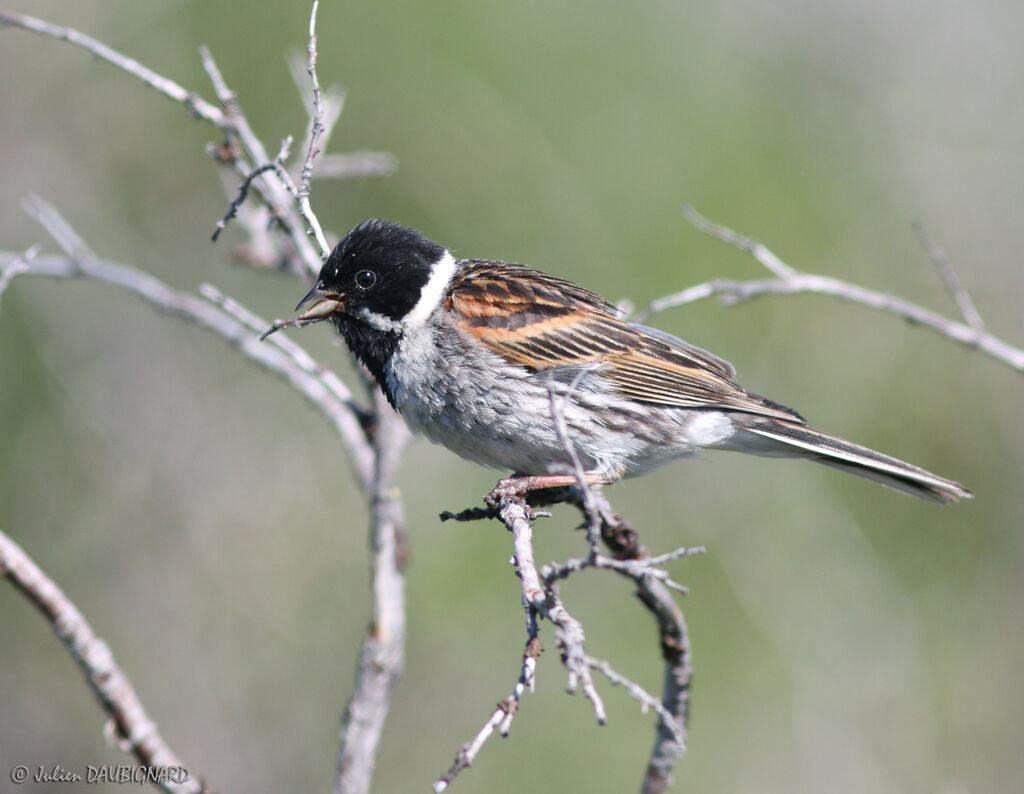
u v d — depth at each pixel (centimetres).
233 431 1305
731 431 787
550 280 802
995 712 1281
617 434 766
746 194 1350
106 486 1277
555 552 1235
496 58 1327
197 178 1344
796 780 1182
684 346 817
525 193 1333
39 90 1303
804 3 1511
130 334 1305
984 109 1538
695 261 1323
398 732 1188
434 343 752
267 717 1227
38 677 1227
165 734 1210
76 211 1317
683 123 1367
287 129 1302
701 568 1260
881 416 1349
